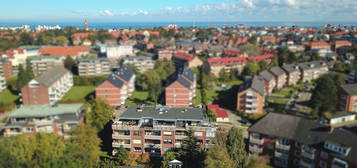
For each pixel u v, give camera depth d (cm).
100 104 8888
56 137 5931
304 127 6919
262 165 6306
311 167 6544
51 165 5356
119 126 7119
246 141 8438
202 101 12494
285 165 7069
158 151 7231
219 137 6450
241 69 18188
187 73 13712
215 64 17938
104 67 17438
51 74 13600
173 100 11762
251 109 11112
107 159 6794
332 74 14350
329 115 10356
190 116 7288
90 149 6400
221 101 13025
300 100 12875
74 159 5753
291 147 6938
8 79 15288
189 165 6438
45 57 17700
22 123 7438
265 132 7200
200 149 6594
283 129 7100
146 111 7656
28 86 12012
